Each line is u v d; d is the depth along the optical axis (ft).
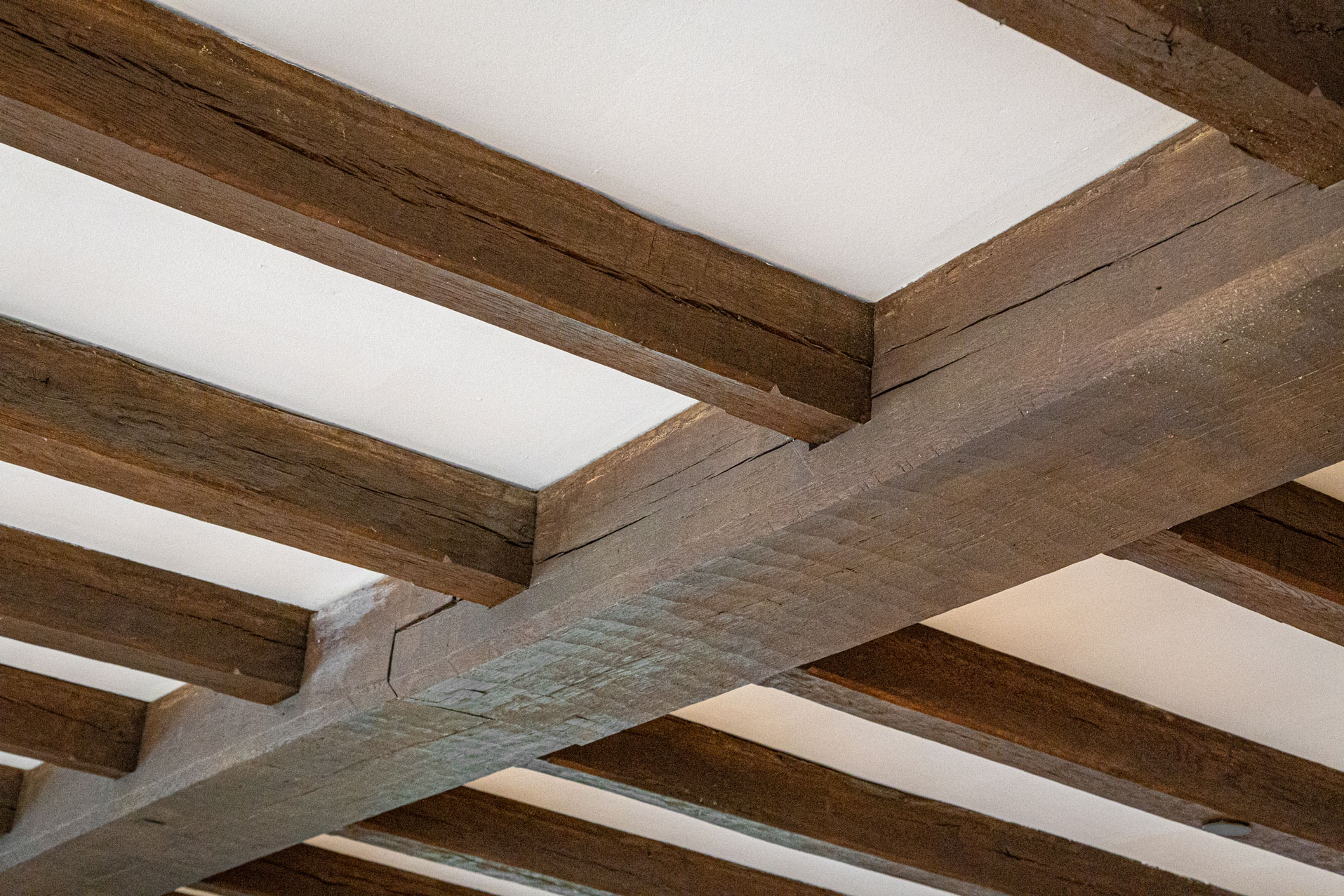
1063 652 10.69
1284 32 5.26
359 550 8.48
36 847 12.69
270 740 10.41
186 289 7.58
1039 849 13.70
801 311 7.23
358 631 10.14
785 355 7.04
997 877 13.28
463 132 6.49
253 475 8.13
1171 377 5.98
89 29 5.69
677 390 7.09
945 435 6.64
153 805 11.51
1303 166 5.52
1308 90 5.22
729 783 12.07
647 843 14.38
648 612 8.14
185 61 5.89
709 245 7.09
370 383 8.23
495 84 6.22
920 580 7.52
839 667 9.77
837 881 15.05
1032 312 6.52
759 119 6.30
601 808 13.71
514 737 9.92
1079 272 6.39
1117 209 6.35
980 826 13.42
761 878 15.02
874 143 6.39
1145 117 6.19
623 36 5.92
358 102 6.27
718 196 6.78
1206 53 5.10
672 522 7.94
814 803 12.49
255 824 11.71
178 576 10.34
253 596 10.59
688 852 14.65
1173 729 11.46
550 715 9.54
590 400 8.24
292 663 10.51
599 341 6.75
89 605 9.86
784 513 7.27
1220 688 11.03
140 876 12.94
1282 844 12.03
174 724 11.75
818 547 7.36
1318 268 5.48
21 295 7.67
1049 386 6.25
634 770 11.51
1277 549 8.46
